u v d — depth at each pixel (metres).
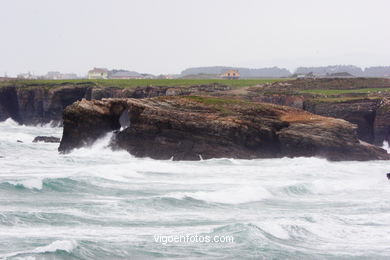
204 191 49.69
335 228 38.09
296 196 50.62
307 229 37.34
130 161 71.81
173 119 76.44
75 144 78.94
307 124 79.19
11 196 44.81
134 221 38.41
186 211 42.31
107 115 79.88
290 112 81.50
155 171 61.78
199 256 31.45
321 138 78.12
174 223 38.47
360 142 81.50
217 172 63.50
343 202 48.16
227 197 47.09
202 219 39.97
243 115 78.25
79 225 36.38
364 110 101.06
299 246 34.06
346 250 33.66
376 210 44.91
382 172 67.50
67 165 66.19
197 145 75.94
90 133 79.00
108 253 31.03
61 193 47.28
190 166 67.06
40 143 90.38
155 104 78.25
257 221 38.38
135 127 77.50
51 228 35.22
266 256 31.70
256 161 74.38
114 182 53.31
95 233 34.69
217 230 35.75
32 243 31.58
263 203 46.88
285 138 78.19
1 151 80.12
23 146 86.06
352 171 67.75
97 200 44.81
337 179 61.62
